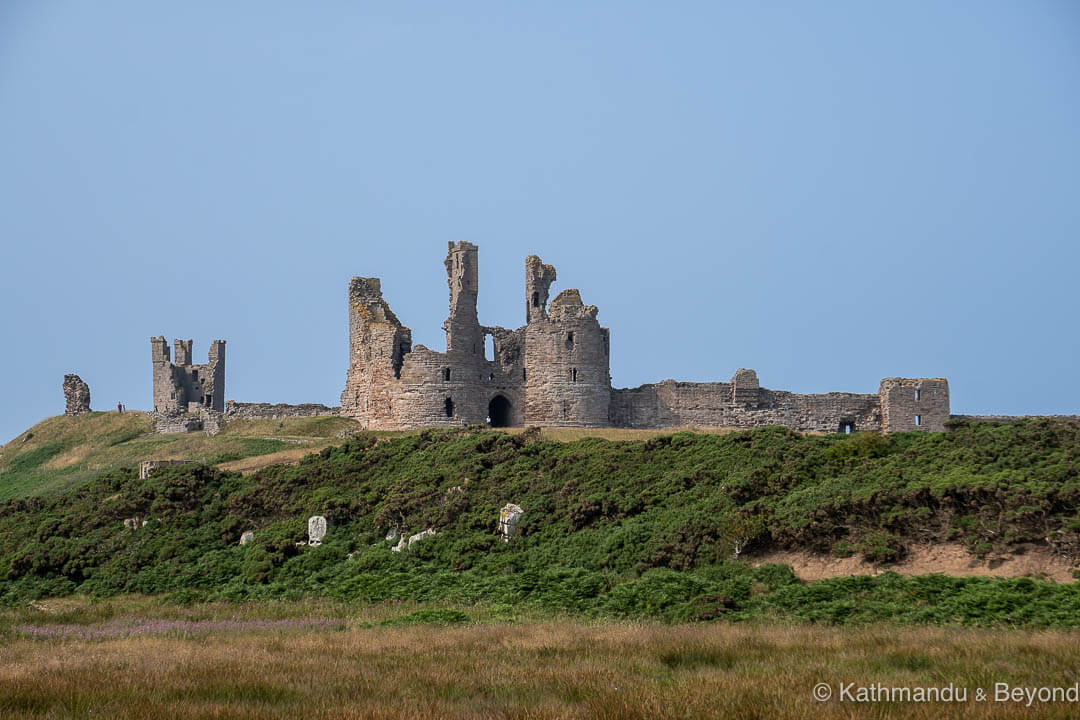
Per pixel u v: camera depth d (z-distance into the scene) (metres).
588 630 176.00
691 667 139.75
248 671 139.50
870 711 109.56
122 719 111.31
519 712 111.00
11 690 123.88
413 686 128.25
